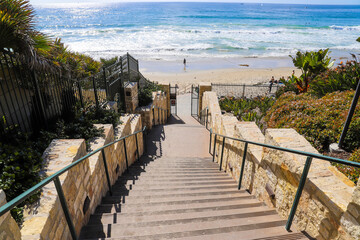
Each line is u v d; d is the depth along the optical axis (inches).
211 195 170.6
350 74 295.4
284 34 2178.9
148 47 1598.2
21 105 187.6
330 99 263.0
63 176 104.7
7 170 101.1
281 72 1127.0
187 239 102.3
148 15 4008.4
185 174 238.8
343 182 105.4
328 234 95.0
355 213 81.5
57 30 2347.4
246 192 179.8
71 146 134.0
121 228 116.5
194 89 910.4
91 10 6082.7
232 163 229.6
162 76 1088.8
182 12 4736.7
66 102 214.8
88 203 129.6
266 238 100.7
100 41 1766.7
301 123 240.8
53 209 90.4
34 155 118.4
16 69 172.4
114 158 206.7
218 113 395.9
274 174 138.3
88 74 305.0
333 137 214.8
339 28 2664.9
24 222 82.8
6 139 133.1
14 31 142.9
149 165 289.4
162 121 573.6
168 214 132.0
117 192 179.0
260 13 4781.0
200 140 435.5
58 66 186.9
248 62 1311.5
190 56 1411.2
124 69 412.2
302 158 118.8
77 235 112.1
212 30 2252.7
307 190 107.8
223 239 102.3
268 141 147.5
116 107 332.2
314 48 1605.6
